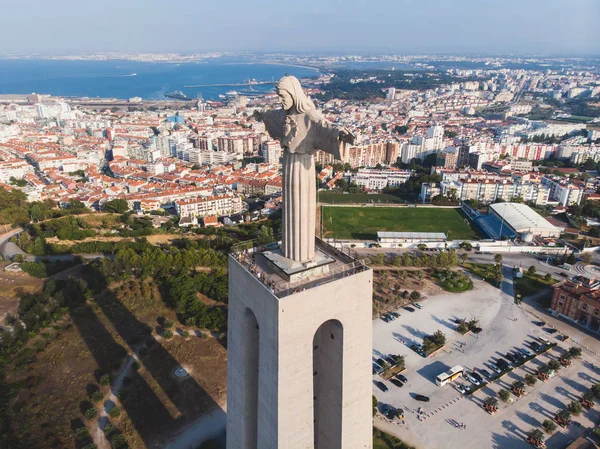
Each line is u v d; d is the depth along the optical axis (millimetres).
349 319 56812
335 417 62281
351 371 59406
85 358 125312
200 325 138625
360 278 56156
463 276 187000
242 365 62750
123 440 98812
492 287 180500
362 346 59406
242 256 61594
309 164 54281
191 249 191875
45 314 140125
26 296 155125
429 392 122750
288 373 53781
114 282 165250
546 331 150750
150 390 114438
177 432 102562
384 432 108625
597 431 108125
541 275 191500
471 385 125250
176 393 113688
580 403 116938
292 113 52219
